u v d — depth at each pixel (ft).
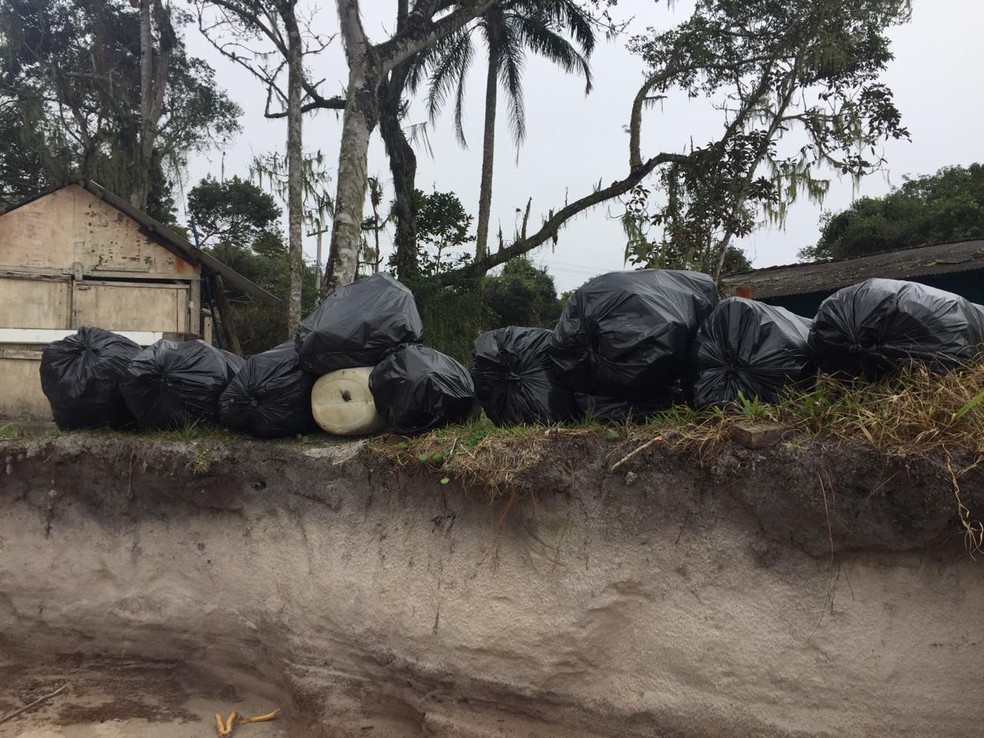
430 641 10.94
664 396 11.30
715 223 40.63
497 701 10.56
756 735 8.89
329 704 11.72
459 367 12.65
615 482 9.84
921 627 8.24
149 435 14.10
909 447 8.14
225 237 99.14
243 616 12.94
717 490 9.25
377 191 47.57
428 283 46.65
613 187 45.42
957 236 67.97
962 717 8.03
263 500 12.85
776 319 10.55
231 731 11.94
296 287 37.52
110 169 58.95
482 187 60.23
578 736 10.03
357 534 11.82
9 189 69.92
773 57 40.19
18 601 14.43
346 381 12.60
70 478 14.25
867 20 38.65
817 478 8.54
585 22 54.49
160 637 13.61
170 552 13.65
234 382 13.37
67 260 31.17
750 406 9.60
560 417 11.68
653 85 44.68
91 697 13.12
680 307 10.60
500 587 10.51
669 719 9.43
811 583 8.74
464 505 10.86
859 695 8.43
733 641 9.08
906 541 8.18
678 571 9.48
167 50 65.46
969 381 8.59
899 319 9.15
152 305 31.94
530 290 86.84
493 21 56.03
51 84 63.21
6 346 30.37
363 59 31.78
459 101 62.03
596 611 9.89
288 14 38.96
